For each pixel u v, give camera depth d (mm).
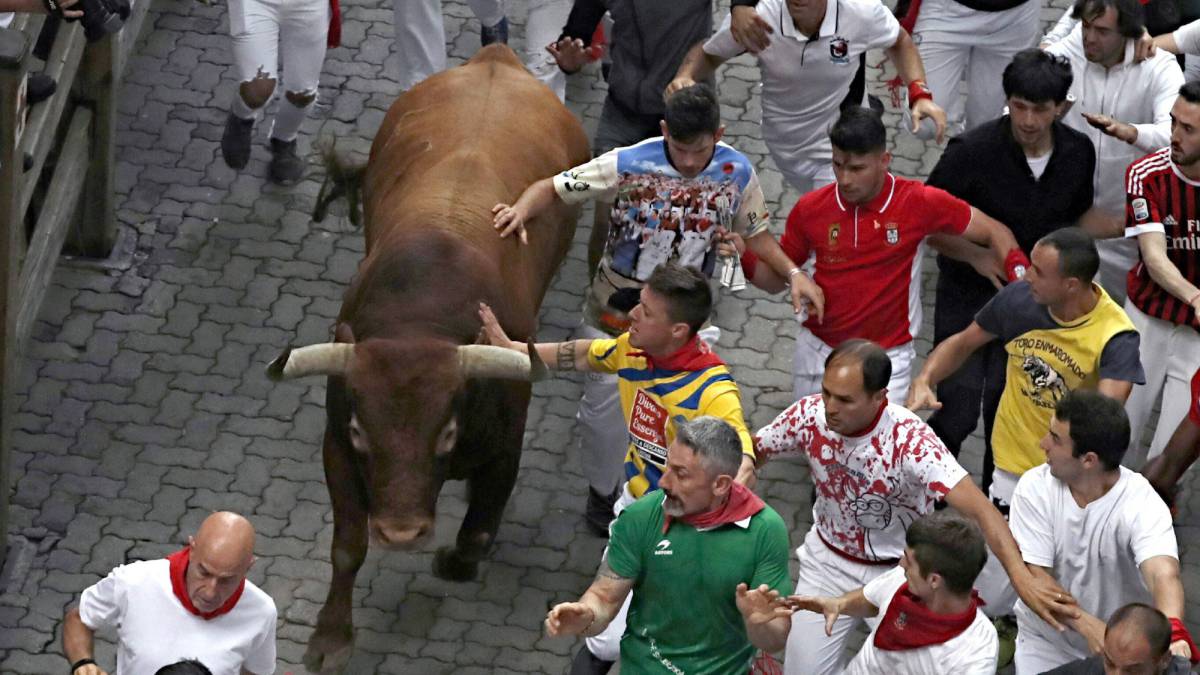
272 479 11250
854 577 9047
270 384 11867
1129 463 10875
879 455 8617
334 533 9625
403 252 9562
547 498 11320
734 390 8914
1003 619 10203
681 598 8055
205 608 7840
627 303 10195
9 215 9695
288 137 13234
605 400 10320
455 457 9562
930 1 12547
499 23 14047
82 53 11414
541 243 10602
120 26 9789
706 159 9789
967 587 7867
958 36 12555
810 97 11867
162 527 10852
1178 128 10094
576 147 11555
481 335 9234
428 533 8844
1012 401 9836
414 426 8789
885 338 10391
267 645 8172
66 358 11914
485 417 9445
